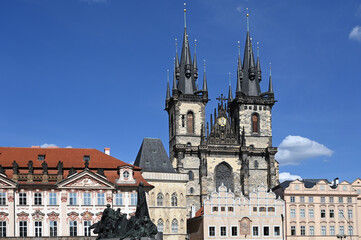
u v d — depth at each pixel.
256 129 191.50
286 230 150.62
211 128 187.88
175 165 180.62
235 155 183.62
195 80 195.12
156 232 79.06
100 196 121.44
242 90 196.62
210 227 145.50
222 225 146.12
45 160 125.56
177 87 195.38
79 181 120.81
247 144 189.00
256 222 148.25
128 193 124.06
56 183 119.06
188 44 197.50
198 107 189.00
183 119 187.62
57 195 119.44
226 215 146.88
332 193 155.50
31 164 119.75
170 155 192.88
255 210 148.88
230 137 188.25
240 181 182.62
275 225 149.25
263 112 192.50
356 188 158.75
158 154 159.62
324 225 153.62
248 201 148.88
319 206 154.25
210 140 186.50
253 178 183.38
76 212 119.56
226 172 182.88
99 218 120.44
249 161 184.38
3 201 116.50
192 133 187.00
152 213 146.50
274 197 150.75
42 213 117.81
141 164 155.38
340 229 154.25
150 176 148.38
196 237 152.00
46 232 117.62
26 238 113.50
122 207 123.12
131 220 80.12
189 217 173.75
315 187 155.25
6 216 116.00
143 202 82.38
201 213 152.62
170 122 195.50
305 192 154.12
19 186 117.56
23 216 117.00
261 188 150.50
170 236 146.38
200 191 177.25
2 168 118.88
